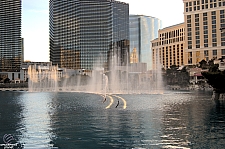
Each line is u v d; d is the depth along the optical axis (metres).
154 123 30.70
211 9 188.12
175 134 24.84
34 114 39.12
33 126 29.47
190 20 197.75
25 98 73.19
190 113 38.78
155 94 83.50
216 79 58.56
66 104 53.66
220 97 60.31
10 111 43.16
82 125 29.84
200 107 46.44
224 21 183.75
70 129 27.69
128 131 26.44
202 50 192.00
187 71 158.50
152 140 22.77
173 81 150.50
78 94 88.81
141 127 28.41
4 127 28.94
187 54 199.38
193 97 69.69
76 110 43.41
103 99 65.06
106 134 25.23
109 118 34.66
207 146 20.75
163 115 36.97
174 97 69.50
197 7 194.38
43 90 123.88
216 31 186.38
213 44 187.88
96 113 39.53
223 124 29.66
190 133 25.19
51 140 23.11
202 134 24.73
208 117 34.78
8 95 89.06
